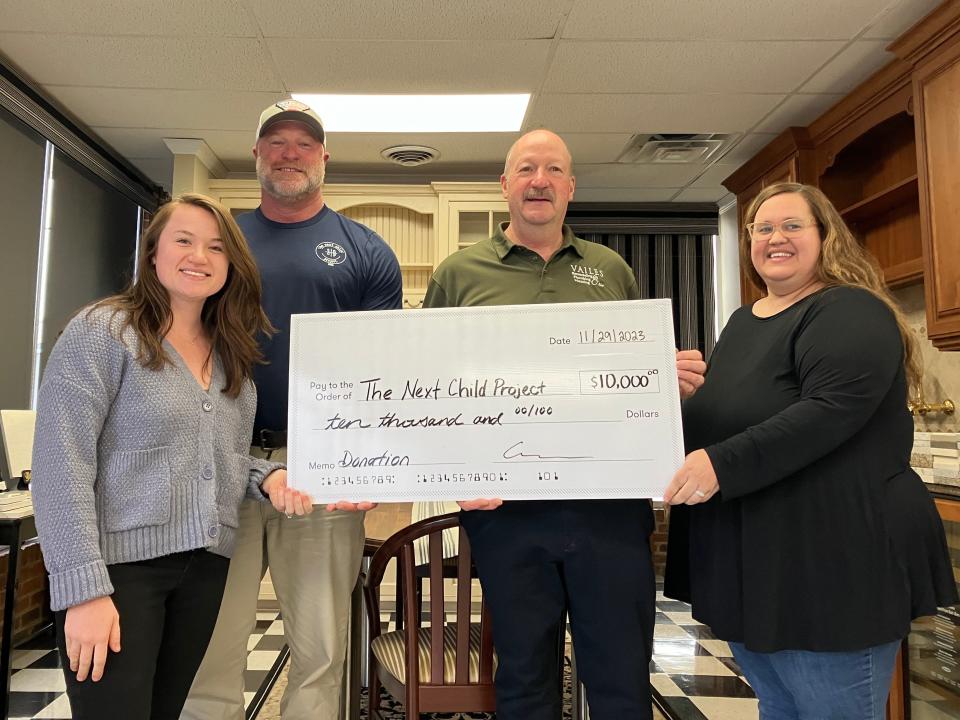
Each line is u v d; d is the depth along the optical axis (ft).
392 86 9.94
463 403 4.05
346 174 13.74
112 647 3.26
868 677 3.59
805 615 3.59
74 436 3.34
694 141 12.01
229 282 4.11
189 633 3.72
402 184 13.09
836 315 3.75
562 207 4.83
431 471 4.00
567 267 4.87
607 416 3.96
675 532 4.54
